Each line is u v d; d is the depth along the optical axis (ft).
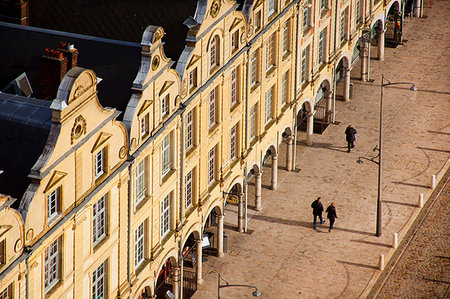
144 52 208.54
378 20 389.39
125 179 208.33
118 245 211.61
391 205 304.71
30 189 175.22
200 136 247.50
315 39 320.29
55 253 187.73
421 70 392.06
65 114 178.91
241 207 285.64
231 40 255.70
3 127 188.44
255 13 266.98
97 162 197.57
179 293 254.06
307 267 274.16
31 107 191.01
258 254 278.67
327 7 329.11
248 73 269.03
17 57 229.25
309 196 308.19
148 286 234.99
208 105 249.55
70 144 183.01
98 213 202.49
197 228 256.73
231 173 271.90
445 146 338.54
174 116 226.79
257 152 288.71
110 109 194.70
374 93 372.58
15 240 169.58
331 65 339.57
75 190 188.34
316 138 341.00
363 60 377.50
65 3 252.62
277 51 288.71
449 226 296.10
